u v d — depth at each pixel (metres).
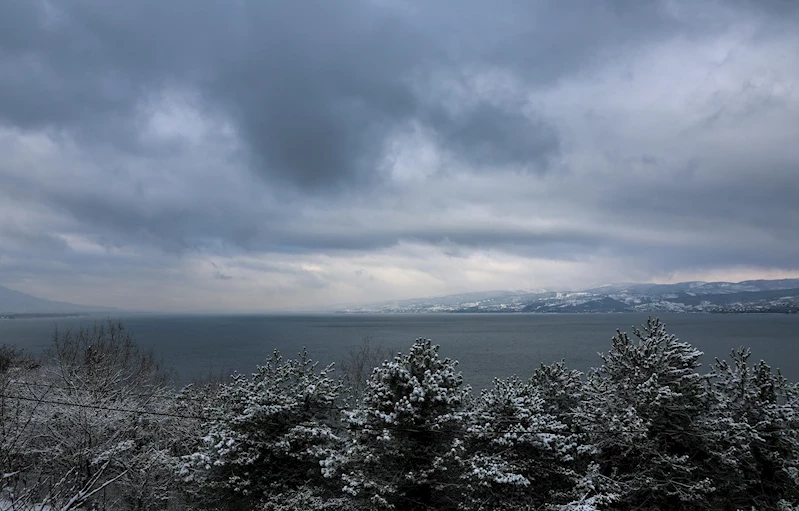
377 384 17.22
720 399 18.34
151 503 20.38
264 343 133.25
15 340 129.38
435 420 16.16
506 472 15.57
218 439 17.70
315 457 17.97
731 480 16.88
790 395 18.81
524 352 107.88
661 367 18.05
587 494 15.45
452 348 120.44
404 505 16.42
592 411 18.50
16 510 10.65
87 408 19.91
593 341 146.00
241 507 17.98
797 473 17.12
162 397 25.31
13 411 18.98
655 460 16.12
